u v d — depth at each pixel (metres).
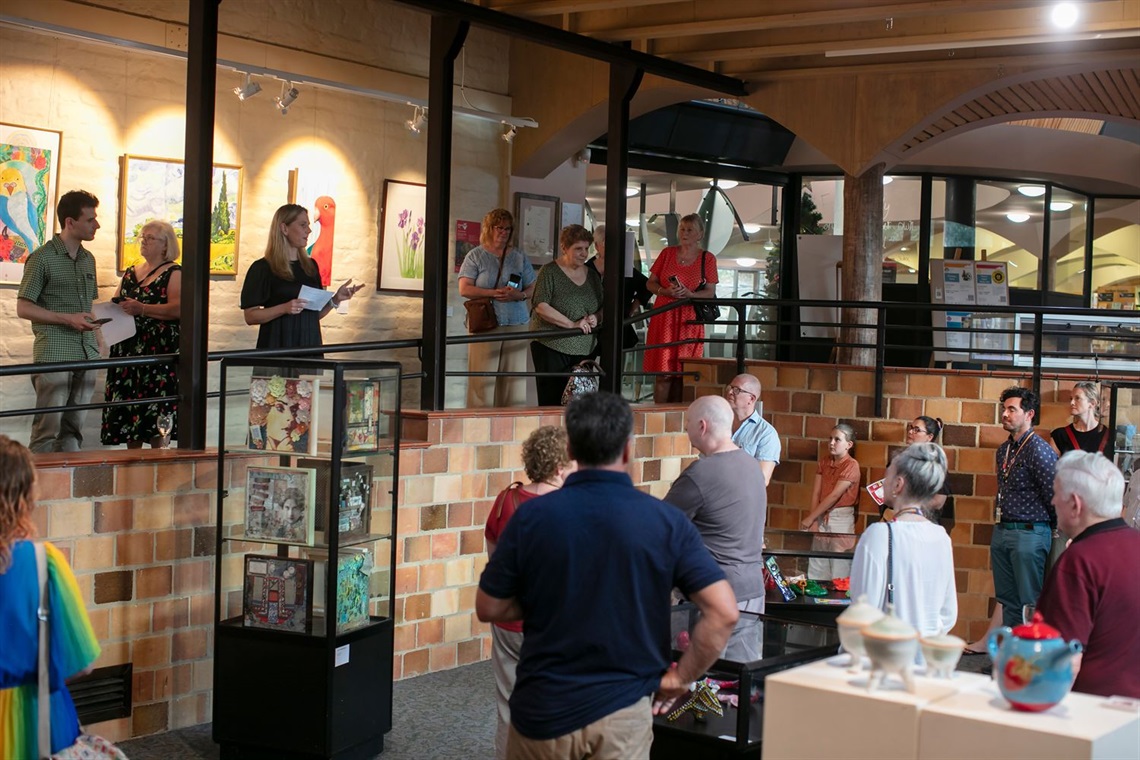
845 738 2.89
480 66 10.62
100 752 3.75
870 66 9.30
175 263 7.24
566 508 3.34
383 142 9.87
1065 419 8.69
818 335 12.02
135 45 8.00
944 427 8.89
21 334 7.77
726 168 13.15
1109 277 15.46
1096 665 3.75
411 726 6.06
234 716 5.40
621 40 8.35
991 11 7.80
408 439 7.05
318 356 7.55
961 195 13.99
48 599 3.67
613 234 8.46
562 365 8.62
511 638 5.03
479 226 10.73
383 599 5.63
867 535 4.41
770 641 4.50
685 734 4.30
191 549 5.86
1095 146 13.63
